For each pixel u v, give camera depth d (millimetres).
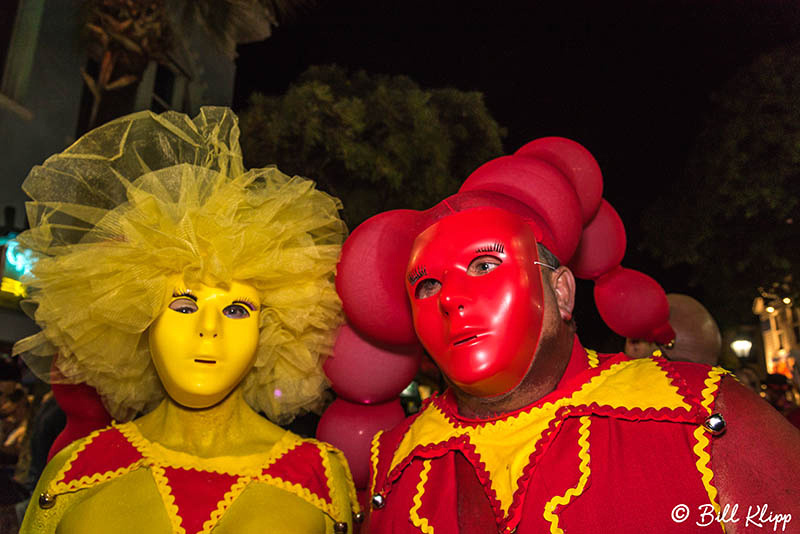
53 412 2611
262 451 1562
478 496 1303
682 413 1161
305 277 1686
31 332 6164
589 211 1694
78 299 1534
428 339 1365
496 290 1294
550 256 1441
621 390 1256
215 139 1670
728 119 5957
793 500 1065
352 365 1797
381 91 6238
